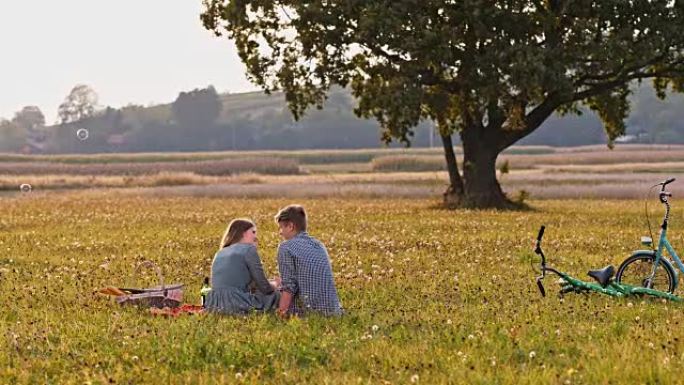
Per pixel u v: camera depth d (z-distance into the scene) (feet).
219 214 176.86
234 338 54.34
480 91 191.72
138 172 479.82
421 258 99.04
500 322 60.75
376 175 399.65
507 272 87.45
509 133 211.00
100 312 66.03
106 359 50.96
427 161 484.33
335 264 94.27
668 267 72.49
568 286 72.13
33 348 54.24
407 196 257.55
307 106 209.87
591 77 206.59
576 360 49.96
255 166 471.62
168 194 274.16
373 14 188.75
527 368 47.85
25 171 483.92
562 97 198.18
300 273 63.00
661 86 222.89
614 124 226.58
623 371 46.44
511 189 270.87
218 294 64.69
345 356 50.75
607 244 114.11
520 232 132.05
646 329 58.18
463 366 47.80
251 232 66.90
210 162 491.31
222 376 46.44
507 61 188.55
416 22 190.19
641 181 306.76
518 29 194.29
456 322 60.64
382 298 72.13
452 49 195.93
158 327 59.16
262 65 209.15
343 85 205.26
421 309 67.00
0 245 118.62
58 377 48.03
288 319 62.03
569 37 196.13
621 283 73.00
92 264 96.73
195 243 118.93
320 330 57.57
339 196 260.01
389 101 190.19
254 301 64.75
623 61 198.90
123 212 185.98
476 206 208.03
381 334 56.85
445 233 131.44
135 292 70.44
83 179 359.25
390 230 136.87
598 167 428.97
